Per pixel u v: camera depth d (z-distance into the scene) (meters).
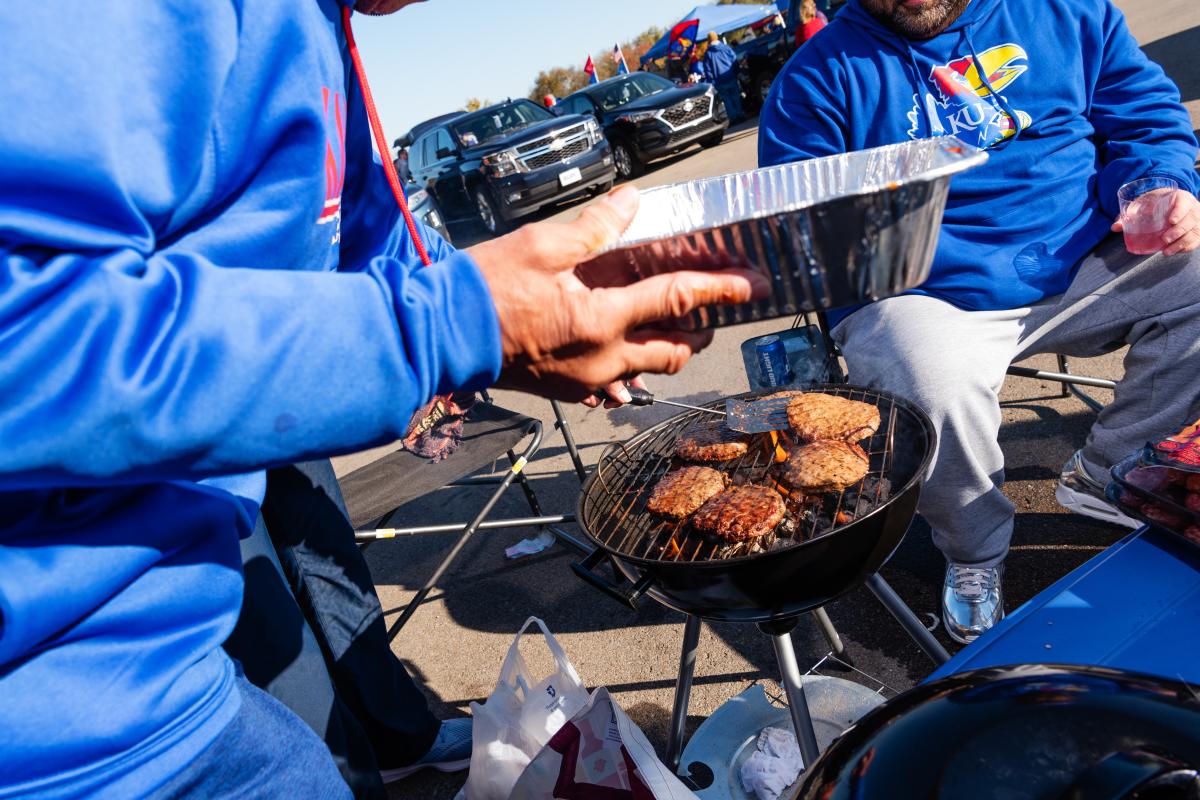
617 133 11.39
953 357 1.94
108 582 0.79
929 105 2.20
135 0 0.66
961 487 1.93
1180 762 0.51
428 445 2.60
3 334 0.58
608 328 0.77
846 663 2.00
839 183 1.23
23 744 0.75
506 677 1.67
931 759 0.57
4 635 0.72
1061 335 2.22
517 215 10.56
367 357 0.68
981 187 2.16
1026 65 2.15
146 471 0.65
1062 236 2.16
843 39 2.24
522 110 11.62
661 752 1.99
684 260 0.79
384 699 1.92
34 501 0.74
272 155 0.84
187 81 0.69
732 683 2.13
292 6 0.80
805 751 1.44
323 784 1.06
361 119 1.31
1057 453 2.75
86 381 0.59
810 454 1.54
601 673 2.34
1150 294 2.04
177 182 0.72
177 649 0.87
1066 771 0.53
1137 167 2.10
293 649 1.52
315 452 0.70
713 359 4.29
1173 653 0.99
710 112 11.26
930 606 2.23
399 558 3.41
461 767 2.07
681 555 1.47
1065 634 1.07
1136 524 2.18
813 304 0.81
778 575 1.25
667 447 1.88
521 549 3.10
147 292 0.63
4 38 0.59
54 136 0.60
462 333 0.73
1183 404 2.01
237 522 1.03
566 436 3.03
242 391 0.64
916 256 0.80
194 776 0.89
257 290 0.67
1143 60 2.22
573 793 1.33
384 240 1.41
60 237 0.62
